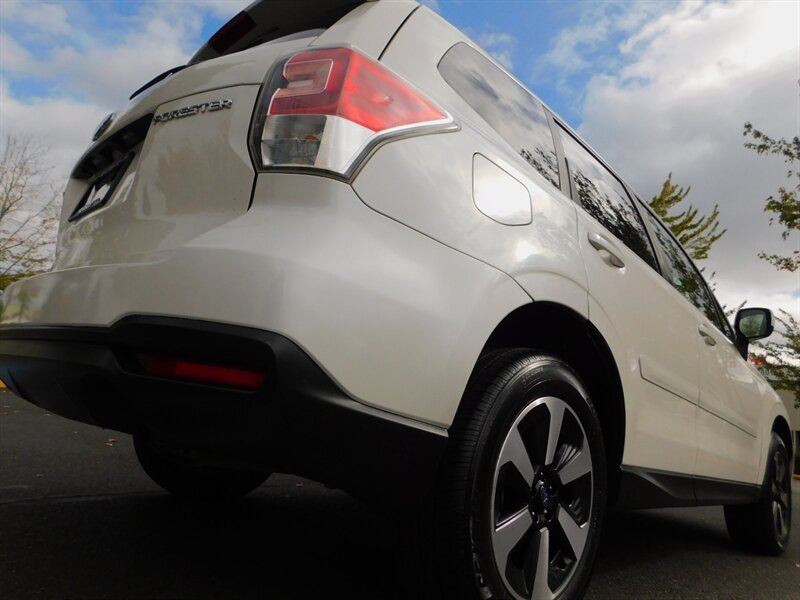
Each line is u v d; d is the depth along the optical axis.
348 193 1.41
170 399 1.34
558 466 1.84
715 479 3.00
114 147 2.06
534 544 1.74
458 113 1.83
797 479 14.36
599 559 2.95
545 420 1.79
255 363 1.25
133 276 1.43
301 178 1.42
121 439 4.78
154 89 1.96
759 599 2.63
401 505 1.43
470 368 1.52
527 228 1.84
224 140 1.58
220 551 2.21
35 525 2.29
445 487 1.54
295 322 1.25
